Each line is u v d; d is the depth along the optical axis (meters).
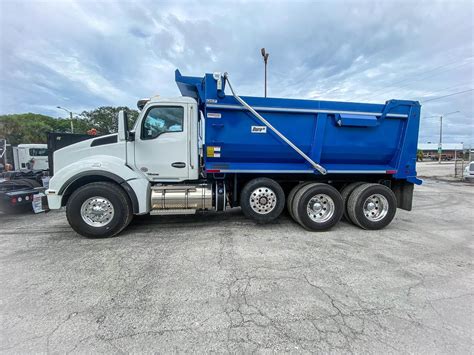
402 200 5.30
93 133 5.49
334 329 2.03
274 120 4.59
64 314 2.20
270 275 2.91
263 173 4.77
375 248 3.80
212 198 4.63
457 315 2.22
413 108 4.86
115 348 1.82
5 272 2.96
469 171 14.13
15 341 1.88
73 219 4.02
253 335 1.95
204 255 3.47
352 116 4.65
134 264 3.18
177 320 2.12
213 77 4.25
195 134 4.54
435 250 3.76
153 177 4.54
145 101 4.70
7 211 5.70
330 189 4.58
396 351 1.81
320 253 3.57
